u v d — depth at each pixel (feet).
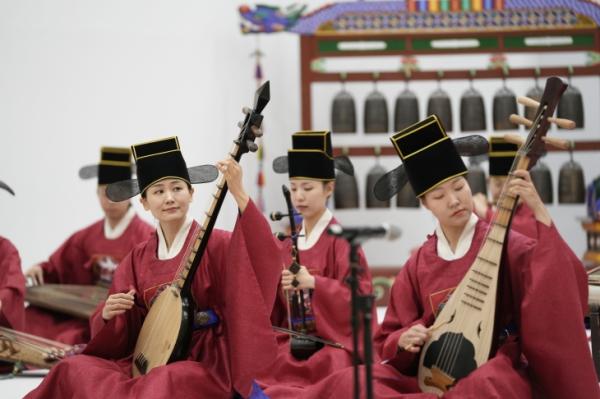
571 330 19.21
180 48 53.93
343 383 20.42
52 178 53.11
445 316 20.57
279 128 54.39
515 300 20.77
